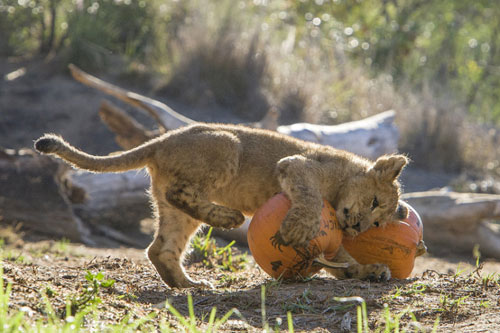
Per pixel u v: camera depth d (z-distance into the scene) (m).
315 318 5.87
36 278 6.69
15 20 22.14
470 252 13.41
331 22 25.58
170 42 21.52
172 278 7.31
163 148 7.26
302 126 14.87
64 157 7.01
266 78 20.69
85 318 5.24
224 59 20.44
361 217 7.36
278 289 6.80
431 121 20.22
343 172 7.45
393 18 27.20
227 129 7.57
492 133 20.72
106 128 17.73
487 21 30.14
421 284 6.96
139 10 22.16
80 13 21.44
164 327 5.03
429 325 5.59
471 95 25.17
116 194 12.86
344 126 15.57
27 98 18.81
